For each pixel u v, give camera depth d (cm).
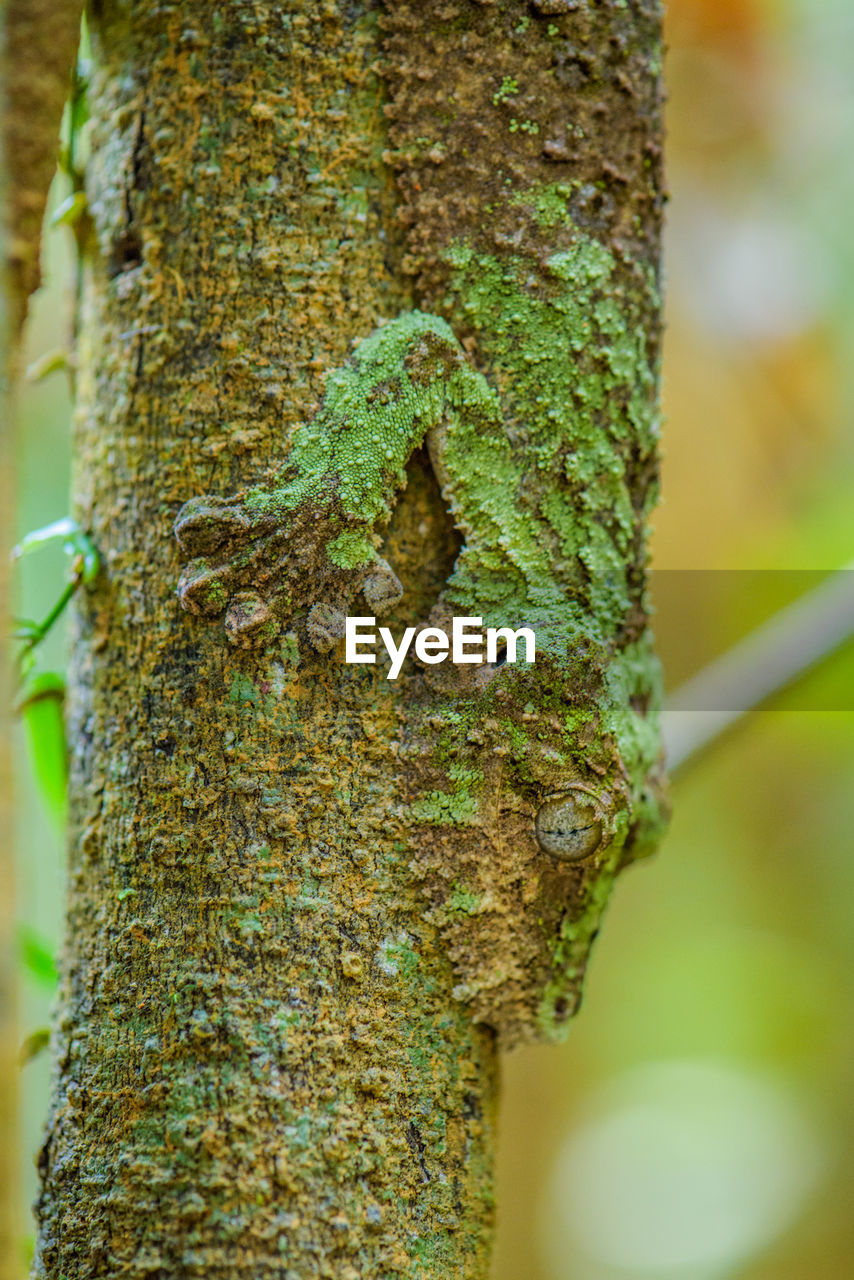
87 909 32
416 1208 31
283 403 31
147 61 32
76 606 32
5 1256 28
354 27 31
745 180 67
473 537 31
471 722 31
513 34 32
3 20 30
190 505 31
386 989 31
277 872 31
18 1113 29
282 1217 30
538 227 32
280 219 31
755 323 67
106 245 32
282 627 31
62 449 66
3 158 29
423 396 31
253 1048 31
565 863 31
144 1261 30
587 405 32
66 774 33
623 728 32
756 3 62
